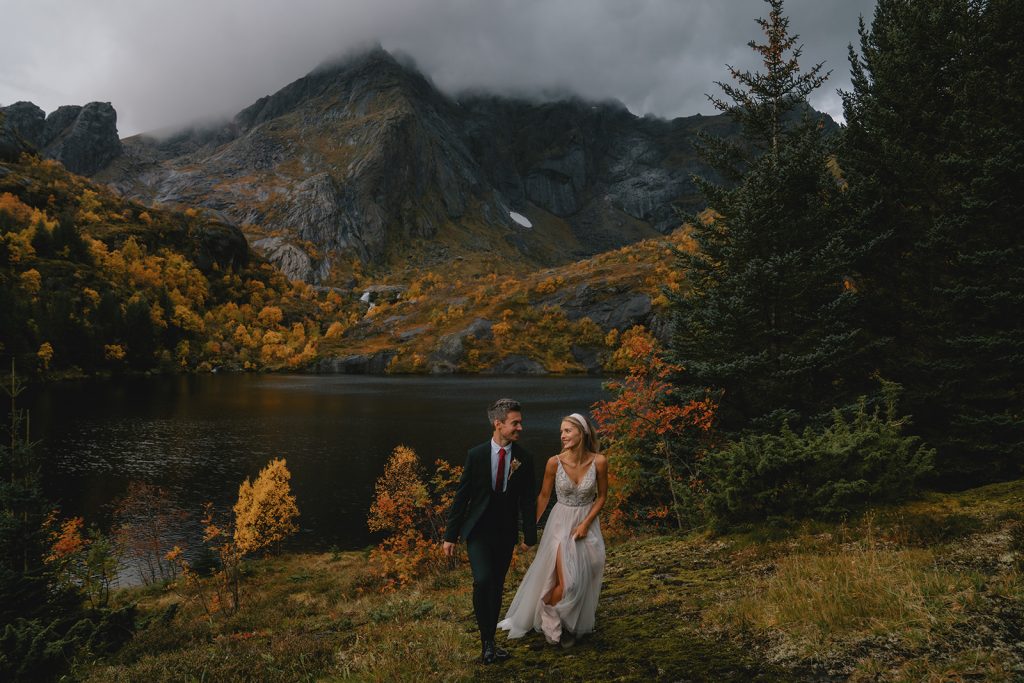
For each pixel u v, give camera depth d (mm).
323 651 5066
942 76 12500
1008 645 3260
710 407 12906
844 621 3898
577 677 3691
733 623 4281
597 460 4379
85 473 36406
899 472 6902
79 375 115875
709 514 7910
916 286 12859
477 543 4184
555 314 160375
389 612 6867
